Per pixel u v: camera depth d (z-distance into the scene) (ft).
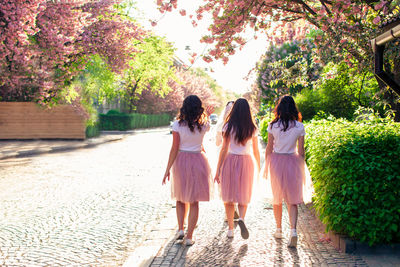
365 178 14.57
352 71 27.68
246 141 16.44
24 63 56.24
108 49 72.18
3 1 53.52
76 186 29.73
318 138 19.03
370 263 13.30
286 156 16.01
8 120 78.13
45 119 79.15
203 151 17.10
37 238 17.30
